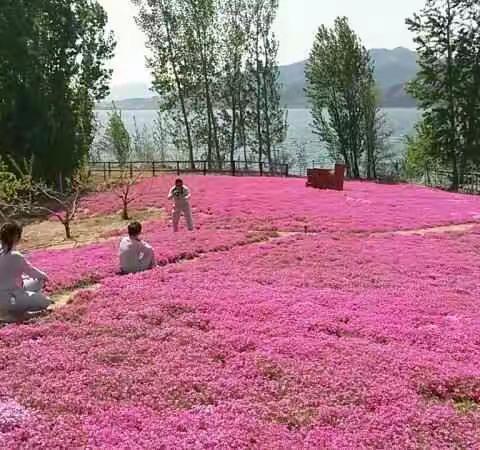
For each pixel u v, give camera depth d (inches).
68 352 348.2
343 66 2600.9
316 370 317.4
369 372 316.8
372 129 2716.5
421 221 940.0
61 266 610.5
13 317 432.5
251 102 2696.9
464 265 604.4
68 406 277.1
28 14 1688.0
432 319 416.8
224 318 410.3
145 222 1056.8
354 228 872.3
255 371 316.8
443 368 324.2
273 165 2418.8
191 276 543.2
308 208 1075.9
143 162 2187.5
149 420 262.4
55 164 1692.9
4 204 1096.8
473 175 2359.7
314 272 564.4
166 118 2743.6
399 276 555.2
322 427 257.4
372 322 404.5
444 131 2341.3
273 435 248.4
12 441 242.4
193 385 301.3
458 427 261.1
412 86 2427.4
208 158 2694.4
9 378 311.7
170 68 2605.8
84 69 2014.0
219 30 2561.5
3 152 1616.6
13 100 1635.1
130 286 502.9
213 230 856.3
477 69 2260.1
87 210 1311.5
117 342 363.6
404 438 248.1
